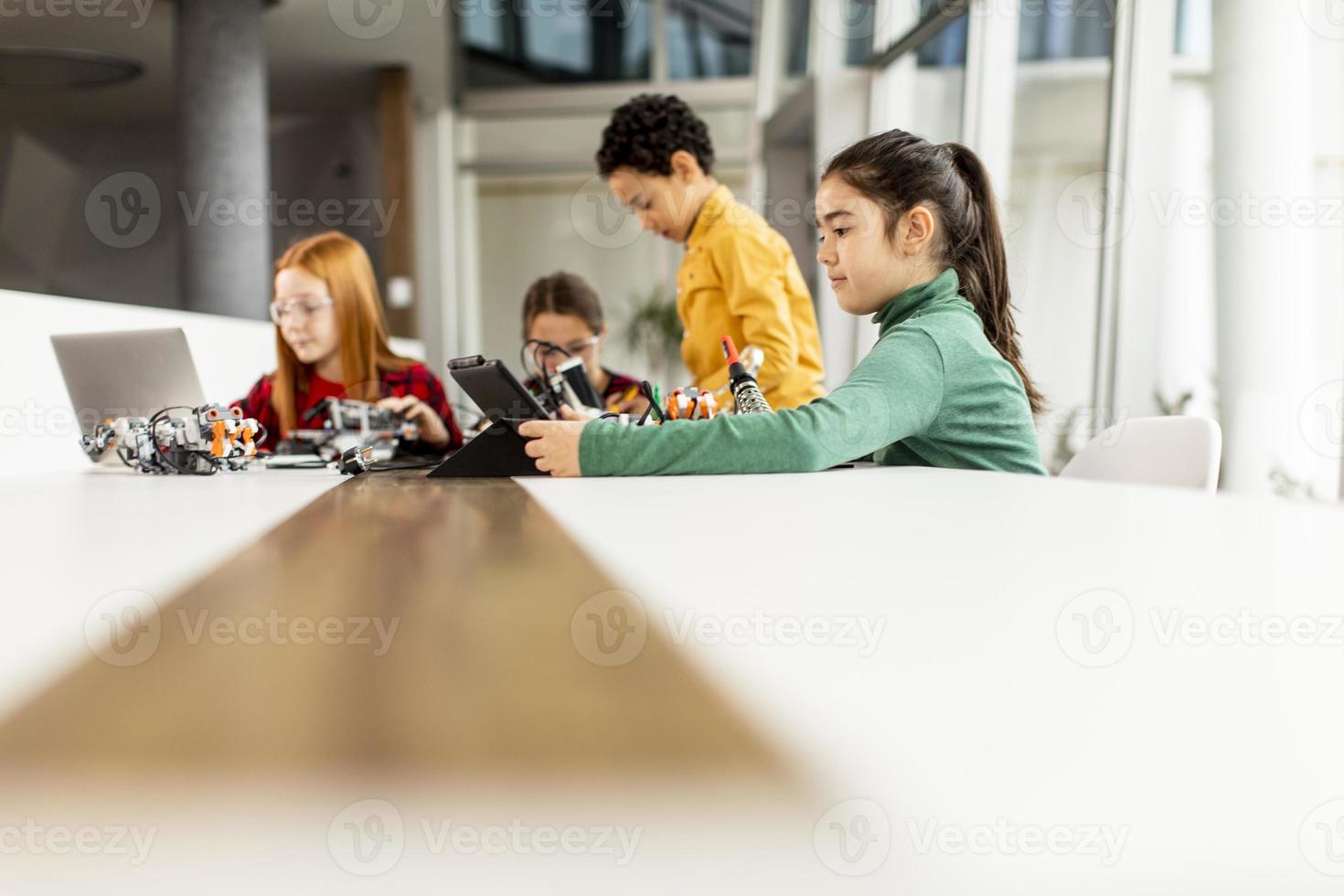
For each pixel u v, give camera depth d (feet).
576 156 28.22
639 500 2.54
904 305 4.45
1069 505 2.28
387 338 7.57
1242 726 0.75
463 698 0.79
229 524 2.17
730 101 27.66
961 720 0.76
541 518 2.16
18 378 5.43
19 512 2.48
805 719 0.75
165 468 4.46
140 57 23.73
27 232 30.14
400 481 3.60
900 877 0.56
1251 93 9.18
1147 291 10.59
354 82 26.08
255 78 19.30
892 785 0.64
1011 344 4.79
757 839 0.57
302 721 0.72
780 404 6.36
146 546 1.81
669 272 28.12
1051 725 0.74
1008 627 1.05
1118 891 0.56
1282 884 0.56
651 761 0.65
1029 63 13.34
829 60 20.07
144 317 6.73
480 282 28.68
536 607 1.17
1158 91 10.52
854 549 1.64
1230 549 1.59
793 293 6.64
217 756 0.65
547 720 0.73
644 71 28.04
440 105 27.53
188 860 0.54
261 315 19.27
